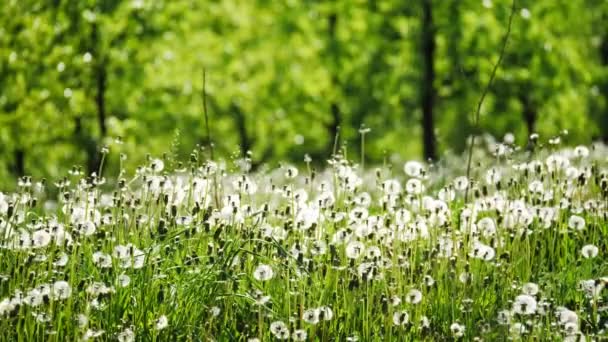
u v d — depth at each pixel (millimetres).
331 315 5523
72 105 22375
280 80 31656
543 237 7836
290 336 5332
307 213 6707
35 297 5387
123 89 24641
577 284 6820
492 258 7102
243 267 6418
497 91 25781
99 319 5762
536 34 24547
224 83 30047
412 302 5848
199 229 6672
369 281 6246
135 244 6516
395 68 27688
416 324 5922
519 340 5547
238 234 6297
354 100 30375
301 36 30250
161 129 27016
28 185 6941
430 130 25703
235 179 7422
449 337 5809
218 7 28516
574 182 8984
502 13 24484
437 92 26250
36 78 22297
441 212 7285
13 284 5777
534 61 24750
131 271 5918
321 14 29922
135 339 5625
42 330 5535
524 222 7285
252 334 5746
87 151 22484
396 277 6223
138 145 25953
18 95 22297
